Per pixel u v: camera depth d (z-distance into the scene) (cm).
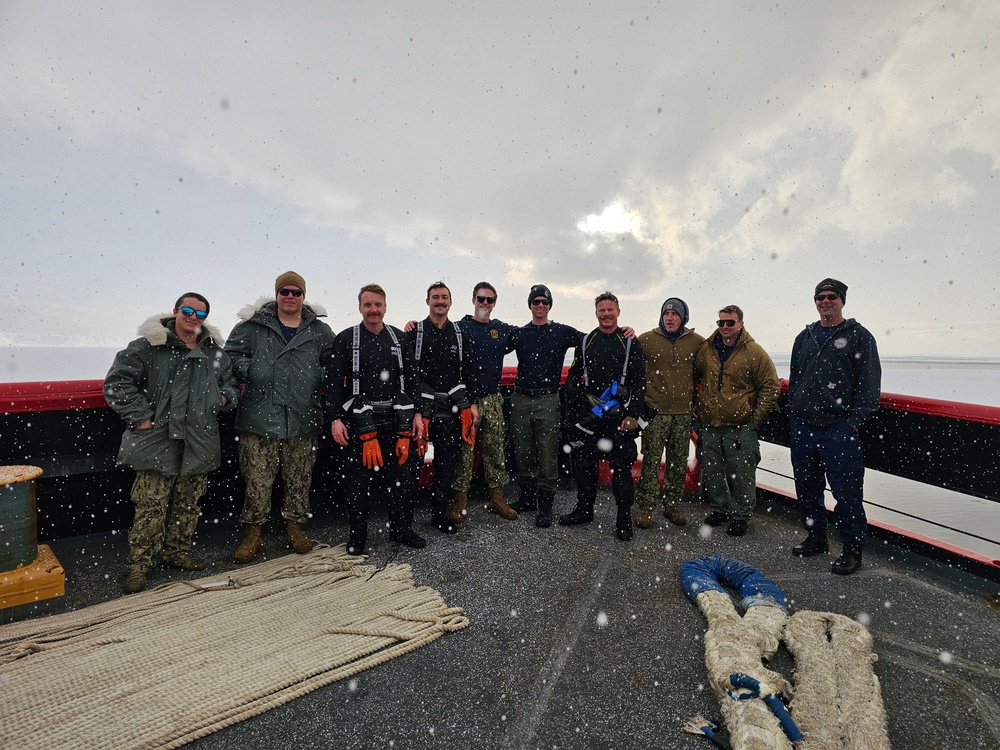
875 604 274
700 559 308
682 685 205
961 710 192
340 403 326
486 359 412
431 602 270
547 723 184
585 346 383
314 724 183
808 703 183
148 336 279
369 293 326
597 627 249
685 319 409
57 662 213
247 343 331
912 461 355
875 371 308
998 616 262
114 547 336
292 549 345
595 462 389
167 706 188
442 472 376
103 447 356
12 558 256
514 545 355
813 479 337
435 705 193
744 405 378
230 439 392
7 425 326
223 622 248
